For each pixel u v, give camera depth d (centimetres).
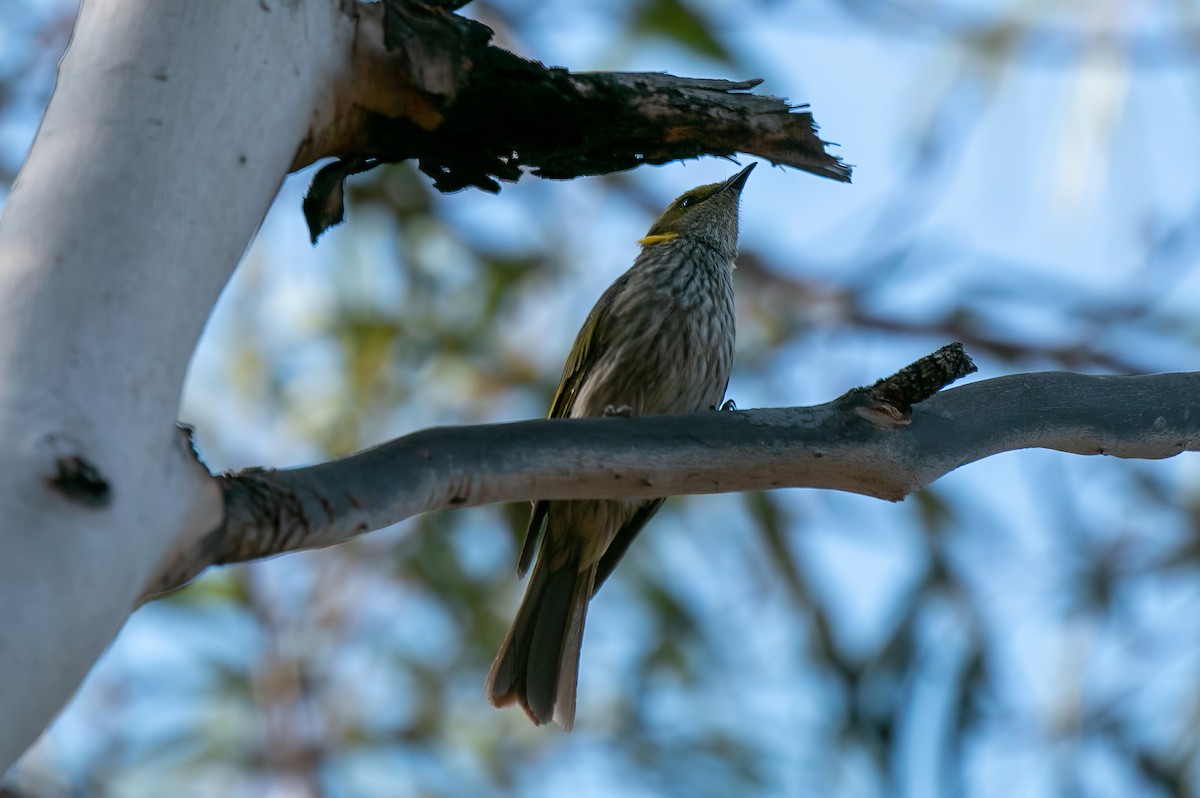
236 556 422
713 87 467
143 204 406
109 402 377
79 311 385
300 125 463
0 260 391
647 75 467
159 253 404
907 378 466
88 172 405
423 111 465
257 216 446
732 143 468
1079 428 468
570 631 480
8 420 359
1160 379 469
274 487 430
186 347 408
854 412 466
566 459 464
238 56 441
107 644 364
